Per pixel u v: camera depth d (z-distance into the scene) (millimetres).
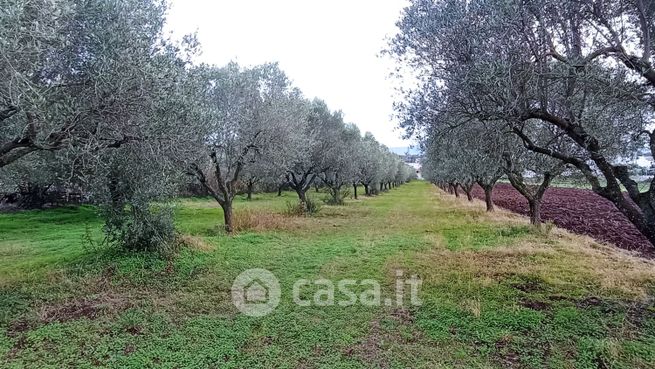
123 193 10852
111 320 6906
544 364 5320
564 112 7152
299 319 6898
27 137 6582
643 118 6840
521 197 41562
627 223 19922
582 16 6273
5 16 4965
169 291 8492
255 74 16688
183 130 8516
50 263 10742
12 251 12531
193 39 9078
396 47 7773
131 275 9477
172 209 11742
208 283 8969
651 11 6152
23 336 6242
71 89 6949
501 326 6547
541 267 10023
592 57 6004
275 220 18531
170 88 7867
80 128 7066
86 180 8805
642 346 5688
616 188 6824
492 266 10266
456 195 38062
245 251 12133
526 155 12195
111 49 6652
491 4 5961
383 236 15383
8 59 5145
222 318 6961
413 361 5457
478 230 16219
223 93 15242
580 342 5836
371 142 44219
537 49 6406
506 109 6258
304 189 25906
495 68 5926
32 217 21781
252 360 5477
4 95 5645
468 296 7996
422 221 20078
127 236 10953
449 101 7469
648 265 10258
